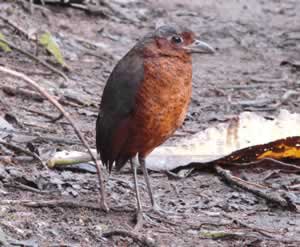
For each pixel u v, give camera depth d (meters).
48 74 15.99
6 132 12.04
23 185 10.27
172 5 24.88
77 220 9.39
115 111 9.74
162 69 9.57
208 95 16.97
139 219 9.53
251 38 22.55
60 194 10.27
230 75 18.89
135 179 9.91
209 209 10.34
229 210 10.32
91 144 12.41
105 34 20.58
